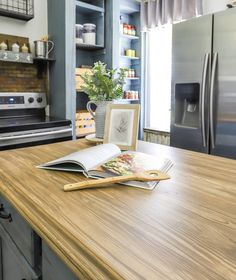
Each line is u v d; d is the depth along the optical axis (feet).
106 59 10.69
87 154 3.41
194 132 7.86
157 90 12.38
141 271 1.37
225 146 7.08
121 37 11.97
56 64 9.69
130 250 1.57
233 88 6.78
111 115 4.55
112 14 10.28
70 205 2.24
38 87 10.07
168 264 1.43
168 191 2.59
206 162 3.73
